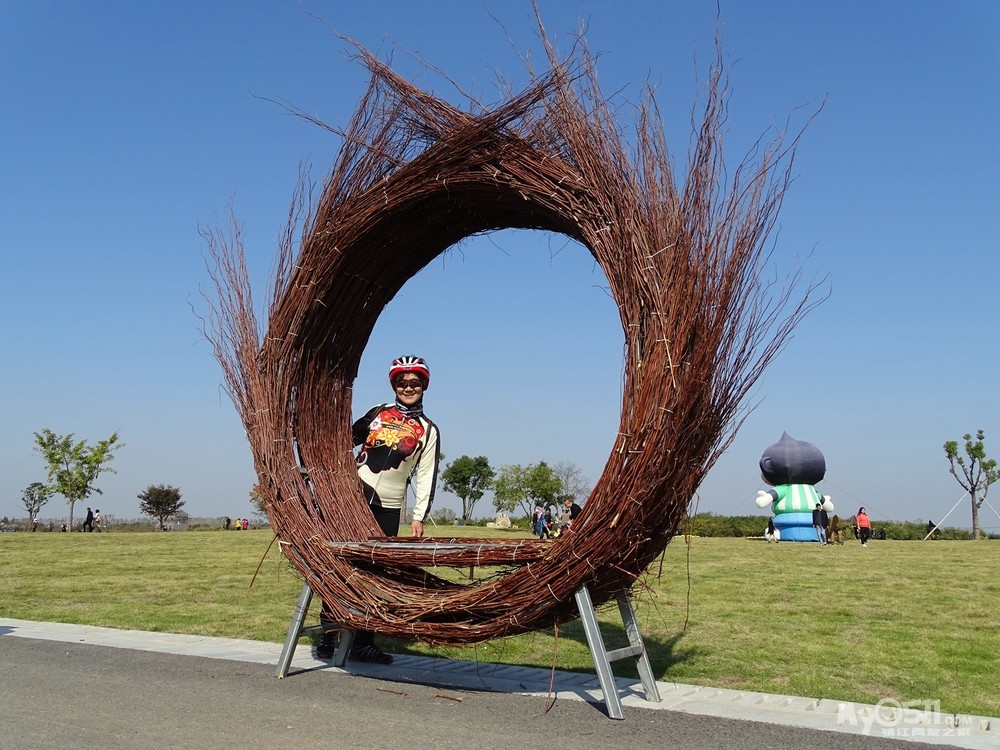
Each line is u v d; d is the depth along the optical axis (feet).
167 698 12.89
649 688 13.21
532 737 10.87
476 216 15.96
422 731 11.14
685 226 12.23
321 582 14.84
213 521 141.18
